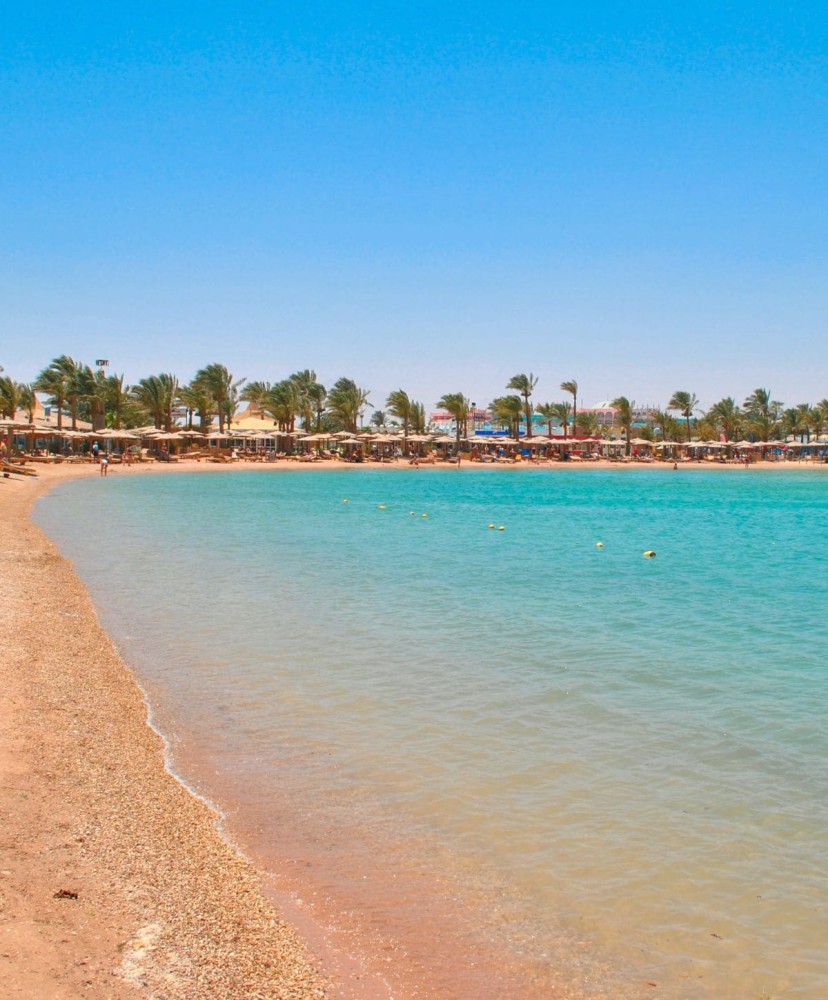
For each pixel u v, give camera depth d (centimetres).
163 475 7950
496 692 1162
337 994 515
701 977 548
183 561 2461
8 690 1098
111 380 9944
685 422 15862
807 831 749
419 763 903
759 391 15500
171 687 1173
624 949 576
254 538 3116
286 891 639
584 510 4922
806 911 624
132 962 526
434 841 728
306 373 13262
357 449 12188
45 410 11144
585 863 692
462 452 13638
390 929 592
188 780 848
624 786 846
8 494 4650
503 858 700
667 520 4306
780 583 2211
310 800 807
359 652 1384
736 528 3906
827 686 1208
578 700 1130
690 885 659
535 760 913
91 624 1570
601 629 1592
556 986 535
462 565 2469
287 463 10481
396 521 3938
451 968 550
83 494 5244
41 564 2300
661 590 2073
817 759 921
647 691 1178
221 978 519
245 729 1005
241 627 1568
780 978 548
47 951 524
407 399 12475
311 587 2027
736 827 757
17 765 841
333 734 991
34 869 633
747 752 942
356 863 687
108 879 630
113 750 915
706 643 1484
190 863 670
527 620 1666
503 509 4891
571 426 16512
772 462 14262
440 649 1411
